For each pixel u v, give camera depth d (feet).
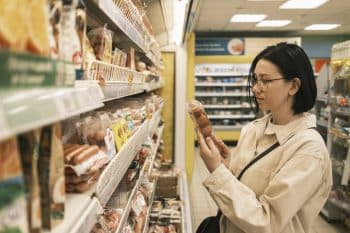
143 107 7.59
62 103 1.75
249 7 23.40
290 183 4.06
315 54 36.68
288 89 4.54
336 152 14.34
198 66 31.63
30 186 1.70
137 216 6.07
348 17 27.20
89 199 2.68
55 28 2.12
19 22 1.44
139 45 6.16
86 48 2.98
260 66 4.60
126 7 4.81
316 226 13.58
